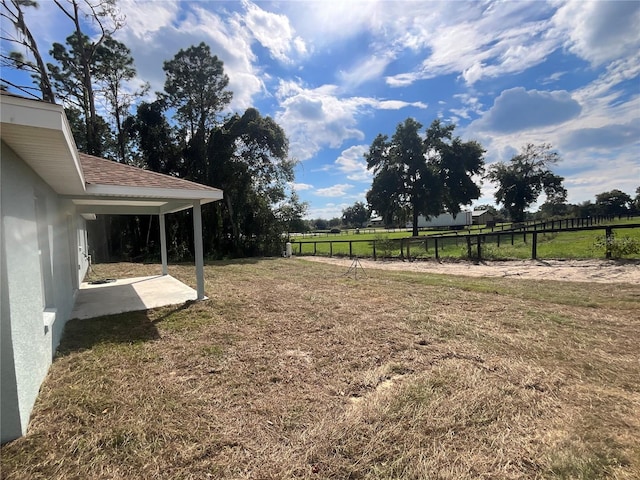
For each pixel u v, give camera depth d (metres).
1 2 13.61
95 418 2.39
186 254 18.23
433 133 30.78
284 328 4.68
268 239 20.53
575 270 8.61
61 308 4.62
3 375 2.14
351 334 4.33
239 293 7.30
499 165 45.66
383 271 10.89
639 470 1.82
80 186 4.37
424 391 2.73
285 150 20.64
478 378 2.97
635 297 5.71
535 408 2.46
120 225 18.84
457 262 12.19
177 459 1.97
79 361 3.50
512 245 15.59
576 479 1.76
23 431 2.21
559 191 44.34
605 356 3.41
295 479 1.81
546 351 3.57
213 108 20.88
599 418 2.32
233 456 2.00
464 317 5.00
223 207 19.97
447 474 1.81
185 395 2.76
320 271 11.40
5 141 2.33
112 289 7.95
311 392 2.81
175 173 20.61
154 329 4.67
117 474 1.85
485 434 2.16
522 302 5.80
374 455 1.99
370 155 32.50
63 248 5.21
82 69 18.86
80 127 19.56
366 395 2.75
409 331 4.40
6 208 2.30
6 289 2.18
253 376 3.13
